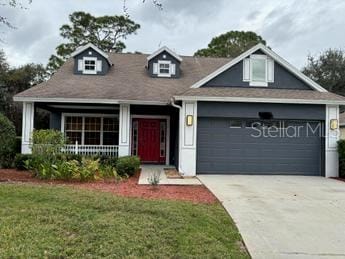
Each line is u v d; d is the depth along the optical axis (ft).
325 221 22.02
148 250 15.17
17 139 46.62
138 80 54.49
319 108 43.14
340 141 42.01
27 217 18.97
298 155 43.60
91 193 25.71
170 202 24.30
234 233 18.98
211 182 36.01
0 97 85.35
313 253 16.58
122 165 38.65
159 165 52.95
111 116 55.01
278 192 31.12
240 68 45.91
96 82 51.93
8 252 14.16
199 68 61.05
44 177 34.06
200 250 15.62
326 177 41.98
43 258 13.83
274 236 18.93
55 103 47.06
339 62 110.93
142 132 55.06
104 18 106.22
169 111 54.65
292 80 46.24
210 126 42.96
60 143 37.40
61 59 104.58
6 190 24.99
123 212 20.65
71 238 16.17
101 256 14.34
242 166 43.06
